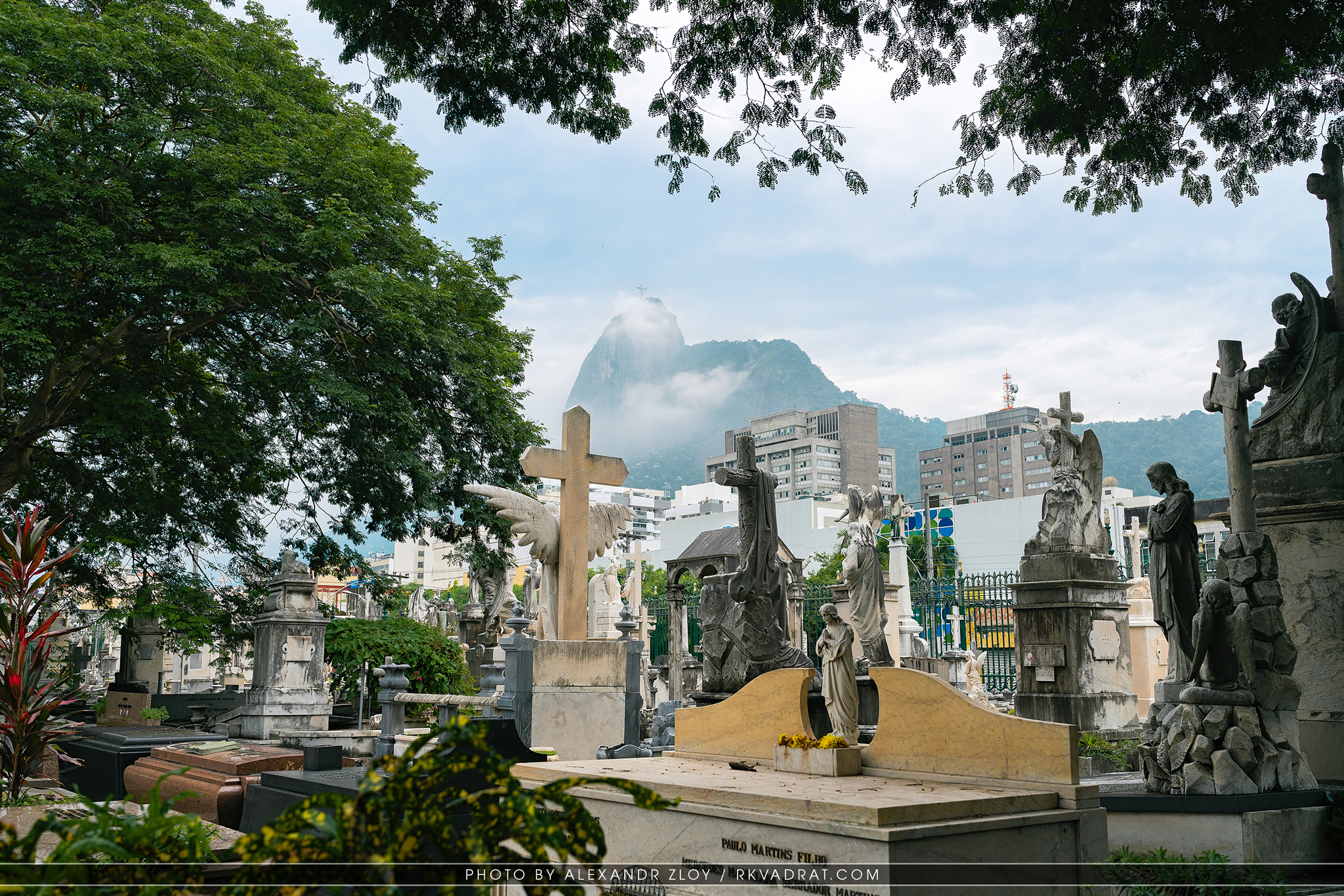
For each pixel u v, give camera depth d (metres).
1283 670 8.80
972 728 6.00
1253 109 11.48
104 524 20.09
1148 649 20.98
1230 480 9.44
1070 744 5.50
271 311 21.16
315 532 23.17
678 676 27.08
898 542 34.81
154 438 20.73
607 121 12.00
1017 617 14.57
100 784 12.91
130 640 21.91
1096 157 12.18
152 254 17.28
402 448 21.20
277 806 8.64
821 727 15.75
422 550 128.75
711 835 5.68
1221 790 8.23
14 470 19.02
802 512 88.06
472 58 11.22
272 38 22.67
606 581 34.75
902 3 11.11
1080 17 10.32
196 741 13.21
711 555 26.22
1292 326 11.32
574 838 2.89
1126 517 50.88
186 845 3.17
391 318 19.86
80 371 19.55
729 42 11.47
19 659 8.77
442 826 2.83
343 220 19.94
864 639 17.94
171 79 19.36
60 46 17.97
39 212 17.53
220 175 18.41
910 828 4.79
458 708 11.93
